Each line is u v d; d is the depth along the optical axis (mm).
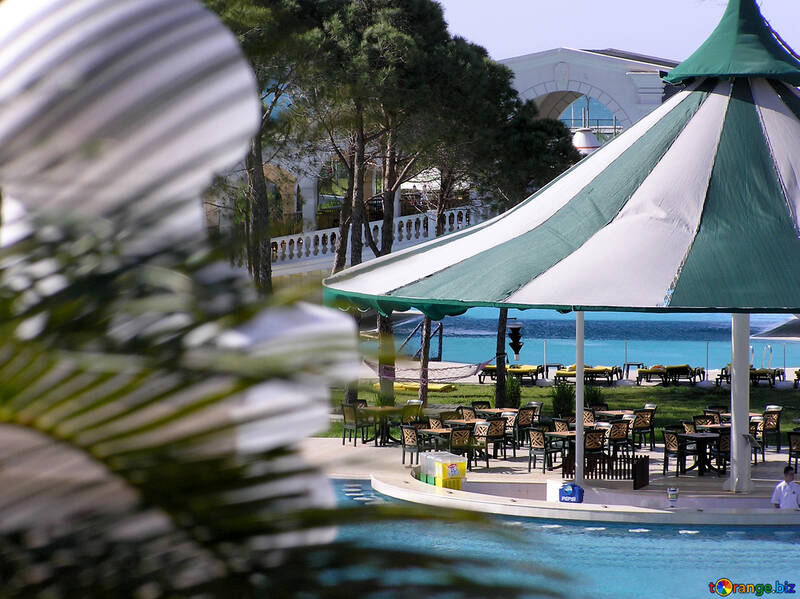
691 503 27062
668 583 20969
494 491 29516
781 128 26000
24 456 1602
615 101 72062
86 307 1577
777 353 65938
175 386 1508
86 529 1614
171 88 2094
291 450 1683
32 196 1907
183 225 1942
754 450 33344
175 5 2215
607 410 38938
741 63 26734
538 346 70062
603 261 22766
